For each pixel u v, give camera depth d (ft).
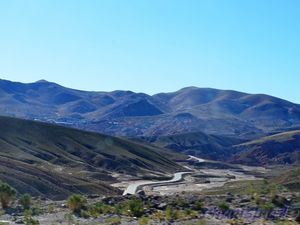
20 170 392.27
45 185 366.02
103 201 142.92
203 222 103.96
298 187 300.81
